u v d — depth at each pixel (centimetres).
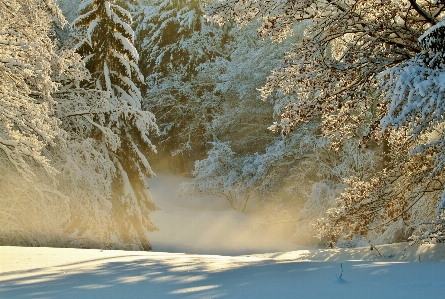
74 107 2489
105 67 2605
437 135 1223
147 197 2852
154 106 4619
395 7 1091
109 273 523
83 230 2334
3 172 2031
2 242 1950
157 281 450
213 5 1156
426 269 521
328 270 530
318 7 1108
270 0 1124
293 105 1137
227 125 4131
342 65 1055
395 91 838
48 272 536
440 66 855
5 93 1511
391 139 1224
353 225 1259
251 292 367
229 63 4238
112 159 2672
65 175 2303
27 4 1438
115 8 2700
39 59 1434
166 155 4919
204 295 354
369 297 328
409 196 1224
